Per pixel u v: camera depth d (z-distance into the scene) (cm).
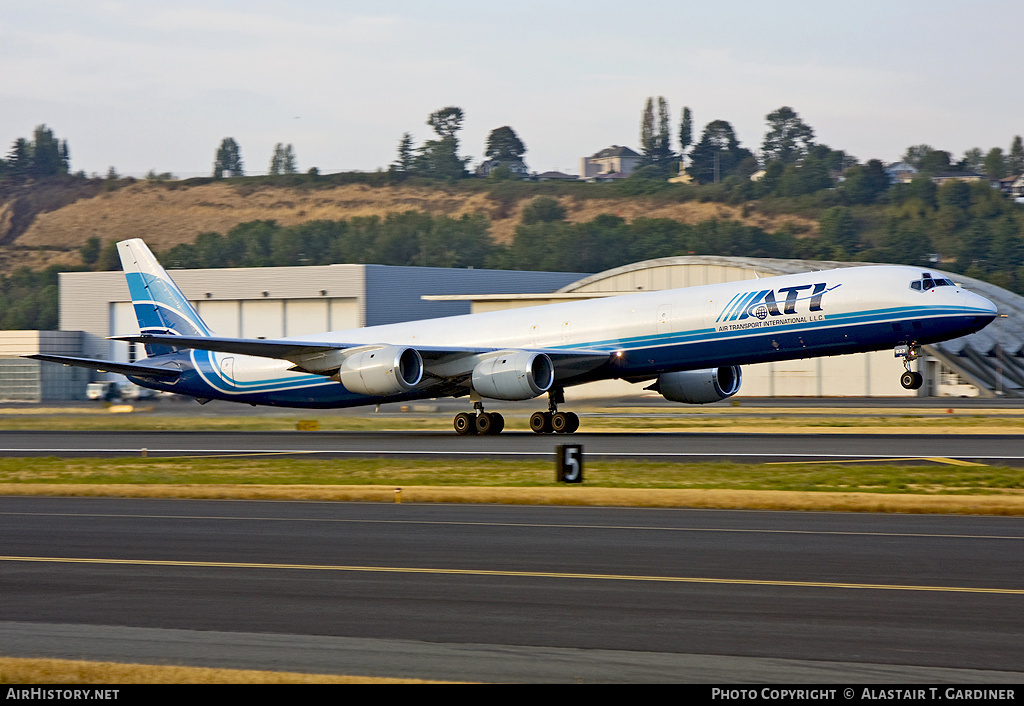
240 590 5931
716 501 9425
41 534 8000
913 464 12350
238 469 12800
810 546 7250
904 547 7188
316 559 6856
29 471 13050
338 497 10206
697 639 4884
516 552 7081
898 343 15488
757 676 4378
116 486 10762
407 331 19450
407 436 18275
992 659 4575
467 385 18200
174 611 5456
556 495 9800
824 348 15912
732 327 16350
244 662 4591
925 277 15400
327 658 4634
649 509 9288
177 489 10575
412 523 8444
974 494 9675
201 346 17962
